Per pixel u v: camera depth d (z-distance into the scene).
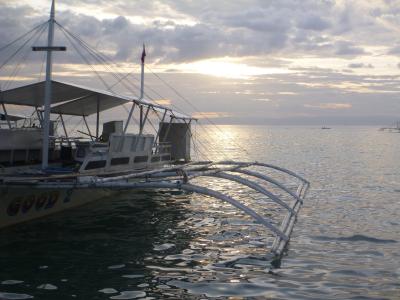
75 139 23.20
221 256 13.16
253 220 18.53
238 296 10.04
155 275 11.36
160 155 26.81
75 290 10.22
